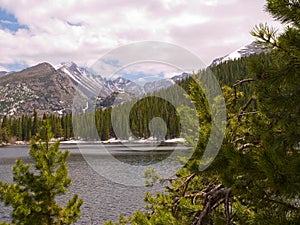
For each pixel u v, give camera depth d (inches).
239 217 128.0
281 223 87.5
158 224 151.3
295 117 117.9
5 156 2252.7
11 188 245.0
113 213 708.7
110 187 996.6
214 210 147.2
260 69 105.3
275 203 95.4
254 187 95.0
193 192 182.9
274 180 79.0
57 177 250.1
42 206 246.5
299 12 106.4
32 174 251.3
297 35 100.4
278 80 102.4
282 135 107.7
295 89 110.9
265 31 107.9
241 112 158.1
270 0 110.4
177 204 165.8
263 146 85.8
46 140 258.1
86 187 1004.6
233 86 158.7
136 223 161.9
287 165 81.7
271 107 112.1
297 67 101.2
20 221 241.0
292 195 82.1
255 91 117.4
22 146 3491.6
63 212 255.9
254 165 89.6
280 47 104.1
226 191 127.3
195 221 139.5
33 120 3818.9
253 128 147.6
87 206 770.8
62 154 260.4
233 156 92.9
